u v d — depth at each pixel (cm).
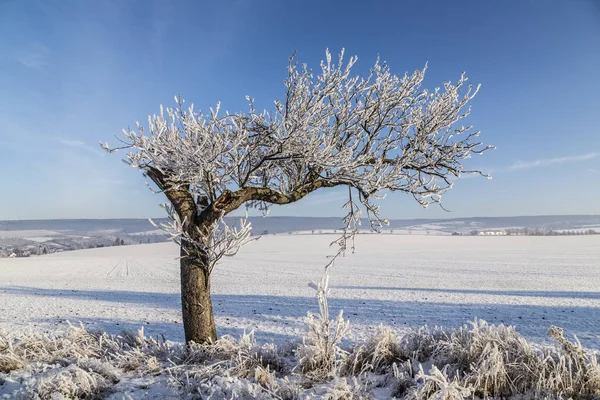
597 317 1580
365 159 608
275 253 8375
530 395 443
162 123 534
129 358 618
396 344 589
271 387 482
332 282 3166
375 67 623
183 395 475
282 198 640
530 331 1305
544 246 9069
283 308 1930
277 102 611
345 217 709
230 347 616
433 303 2025
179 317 1700
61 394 455
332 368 539
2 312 1878
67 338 712
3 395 479
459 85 602
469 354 519
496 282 2964
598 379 450
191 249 645
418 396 440
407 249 8925
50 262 7419
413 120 607
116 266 6003
